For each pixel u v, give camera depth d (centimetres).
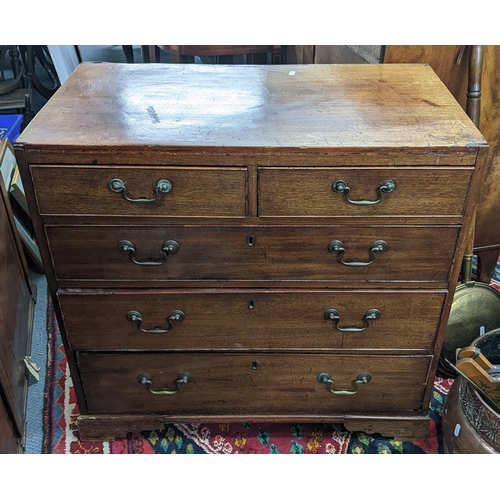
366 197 105
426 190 104
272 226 109
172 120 108
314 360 128
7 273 151
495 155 161
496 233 177
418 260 114
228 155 100
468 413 122
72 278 116
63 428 145
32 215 107
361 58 156
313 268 115
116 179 102
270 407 137
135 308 119
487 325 161
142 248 112
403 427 138
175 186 103
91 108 113
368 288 118
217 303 119
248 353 127
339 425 147
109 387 132
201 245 111
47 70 319
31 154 100
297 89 123
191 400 135
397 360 128
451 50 143
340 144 100
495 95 150
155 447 141
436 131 105
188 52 218
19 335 154
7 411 130
